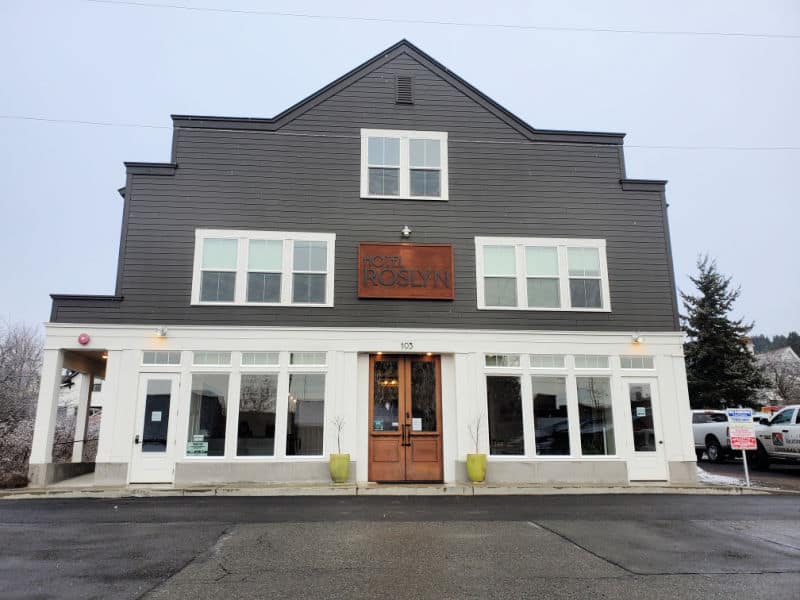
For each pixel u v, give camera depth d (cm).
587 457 1376
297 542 724
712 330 3050
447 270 1444
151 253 1388
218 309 1373
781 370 4131
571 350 1427
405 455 1355
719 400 2994
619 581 571
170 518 889
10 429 1852
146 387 1312
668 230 1541
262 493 1205
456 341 1398
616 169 1562
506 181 1523
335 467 1275
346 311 1400
